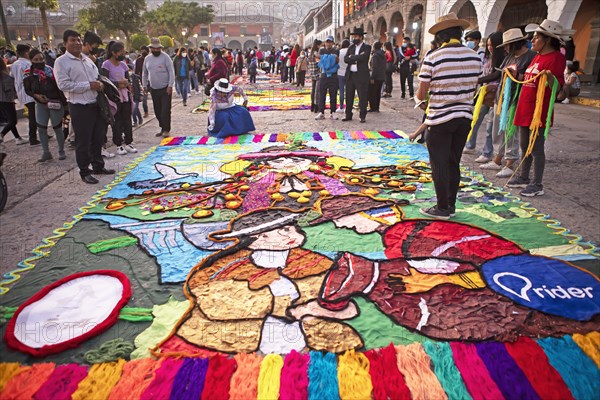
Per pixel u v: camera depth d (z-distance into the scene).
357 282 2.79
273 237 3.47
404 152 6.36
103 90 5.09
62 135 6.21
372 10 31.08
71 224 3.82
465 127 3.59
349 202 4.23
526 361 2.05
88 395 1.91
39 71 5.79
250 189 4.69
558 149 6.44
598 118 9.45
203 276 2.88
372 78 10.27
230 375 2.01
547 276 2.81
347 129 8.38
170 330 2.36
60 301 2.63
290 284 2.78
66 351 2.22
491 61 5.32
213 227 3.71
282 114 10.66
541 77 4.05
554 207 4.12
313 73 10.53
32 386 1.96
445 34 3.50
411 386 1.93
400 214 3.91
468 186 4.76
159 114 7.83
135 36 30.52
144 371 2.04
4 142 7.75
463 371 2.02
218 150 6.70
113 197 4.54
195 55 16.25
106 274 2.92
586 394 1.88
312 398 1.89
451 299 2.59
